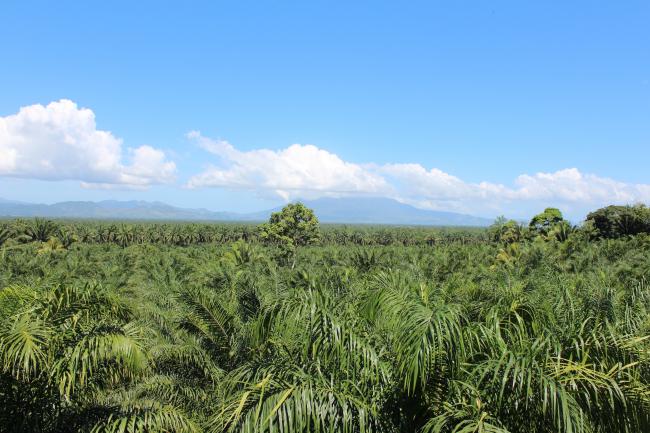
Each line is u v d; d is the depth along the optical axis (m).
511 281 8.07
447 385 4.52
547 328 5.17
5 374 5.17
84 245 58.75
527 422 4.05
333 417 4.20
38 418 5.21
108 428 5.25
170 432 5.96
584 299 6.27
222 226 99.38
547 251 29.72
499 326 5.01
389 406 4.59
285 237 65.00
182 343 8.66
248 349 7.93
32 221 67.75
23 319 5.24
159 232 84.12
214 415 5.11
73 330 5.57
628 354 4.89
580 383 4.33
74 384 5.34
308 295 5.03
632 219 50.25
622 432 4.30
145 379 7.48
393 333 4.98
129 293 20.59
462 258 35.09
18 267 29.59
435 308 4.49
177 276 22.52
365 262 30.17
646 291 6.84
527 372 3.99
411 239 98.75
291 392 4.15
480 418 3.85
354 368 4.65
